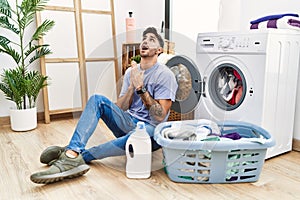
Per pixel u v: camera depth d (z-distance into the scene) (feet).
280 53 5.45
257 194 4.20
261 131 5.06
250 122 5.58
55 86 8.82
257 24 6.08
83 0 9.24
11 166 5.19
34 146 6.37
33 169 5.06
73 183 4.52
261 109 5.36
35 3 7.55
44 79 7.84
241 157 4.46
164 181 4.59
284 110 5.82
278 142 5.81
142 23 10.73
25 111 7.59
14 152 5.96
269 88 5.38
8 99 7.81
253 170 4.58
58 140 6.84
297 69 5.94
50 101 8.75
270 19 5.85
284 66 5.60
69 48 9.05
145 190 4.29
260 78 5.32
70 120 8.96
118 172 4.94
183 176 4.50
